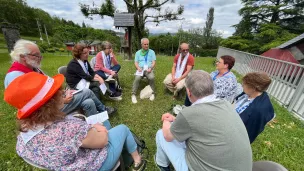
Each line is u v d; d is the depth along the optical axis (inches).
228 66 95.7
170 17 497.4
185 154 53.5
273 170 42.4
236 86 93.6
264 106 58.1
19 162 76.8
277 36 657.6
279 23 733.3
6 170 72.7
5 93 36.0
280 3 740.0
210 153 42.3
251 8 770.8
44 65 288.5
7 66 311.6
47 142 39.2
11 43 360.5
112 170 53.9
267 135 97.4
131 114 122.1
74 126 41.8
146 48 151.5
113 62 159.5
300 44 276.8
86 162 45.7
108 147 53.0
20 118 37.7
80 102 92.6
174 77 148.8
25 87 35.9
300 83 130.1
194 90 47.3
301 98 135.3
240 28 842.8
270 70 203.9
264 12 747.4
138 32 495.5
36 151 39.6
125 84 178.4
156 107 132.9
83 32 1555.1
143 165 68.6
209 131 41.9
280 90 163.0
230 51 424.2
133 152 64.6
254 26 809.5
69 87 113.8
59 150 39.4
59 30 1568.7
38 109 38.3
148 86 156.4
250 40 753.6
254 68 258.2
